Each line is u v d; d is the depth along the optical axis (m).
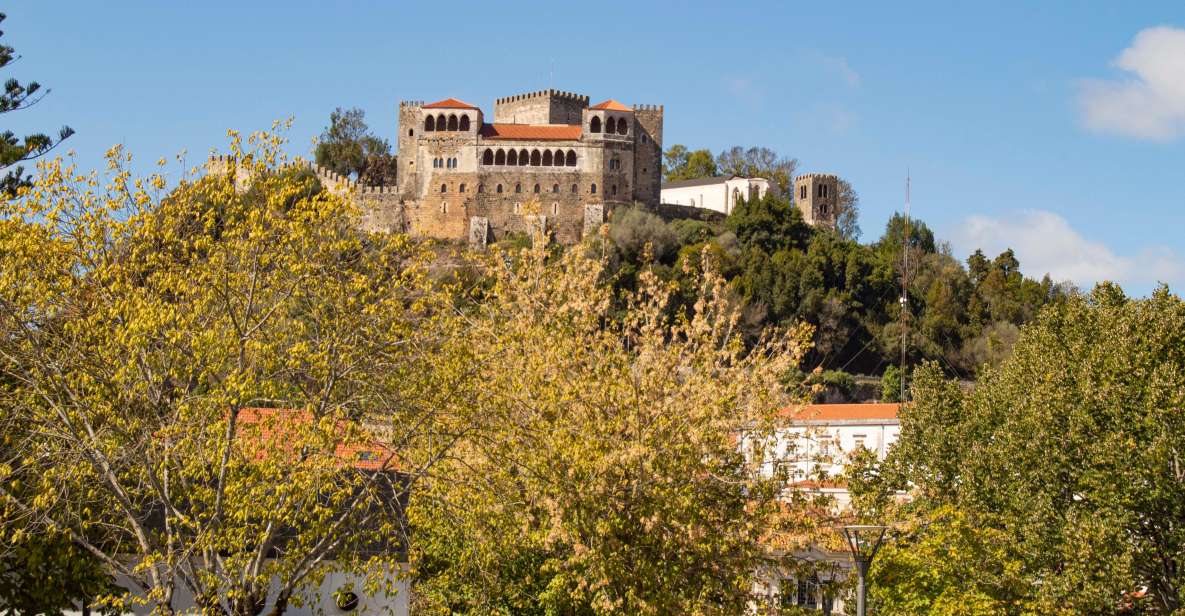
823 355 179.50
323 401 36.00
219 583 34.81
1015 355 71.56
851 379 168.75
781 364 45.25
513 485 40.47
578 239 199.25
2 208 35.25
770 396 43.81
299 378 37.53
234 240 37.34
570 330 44.34
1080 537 53.25
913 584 52.97
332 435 35.03
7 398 35.16
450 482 38.09
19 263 34.56
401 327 38.22
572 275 47.22
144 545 34.56
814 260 186.38
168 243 36.69
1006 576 53.34
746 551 41.59
